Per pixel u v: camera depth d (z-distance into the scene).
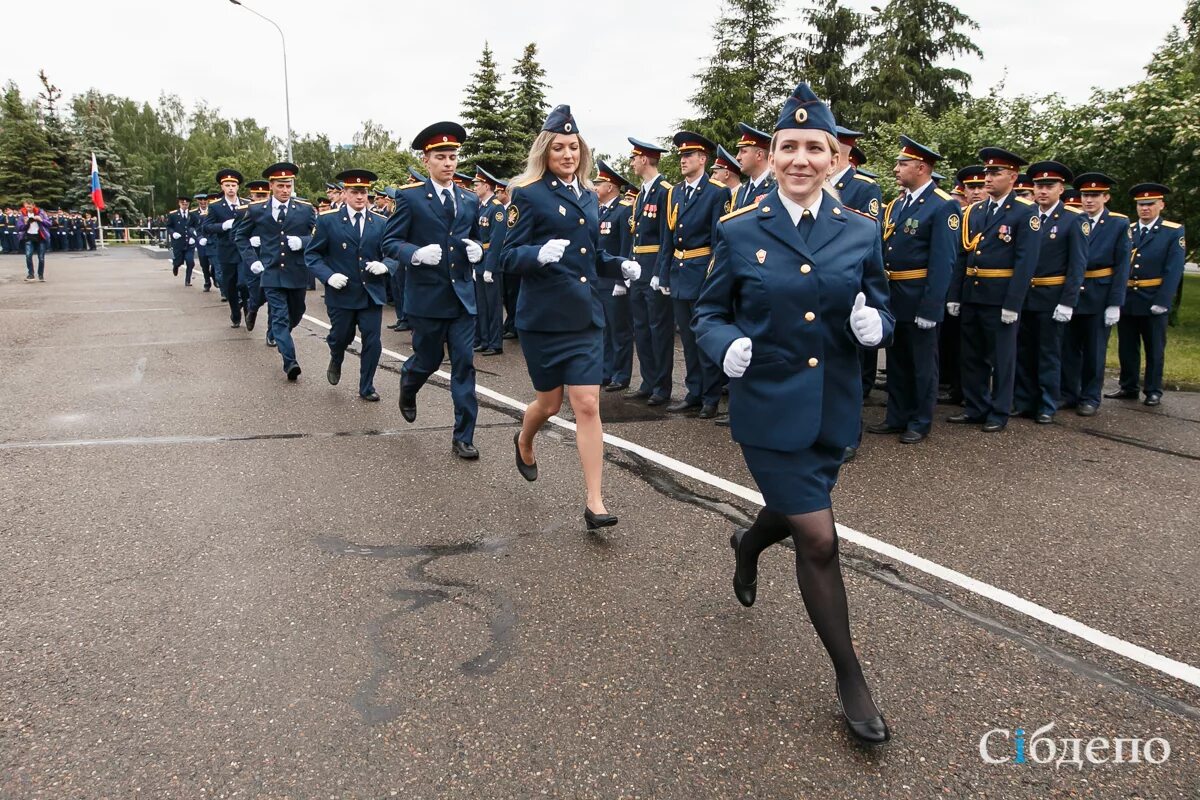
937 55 32.28
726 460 5.30
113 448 5.44
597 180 8.62
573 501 4.49
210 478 4.83
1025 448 5.74
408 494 4.57
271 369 8.33
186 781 2.26
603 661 2.88
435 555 3.76
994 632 3.10
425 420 6.28
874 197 5.82
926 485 4.86
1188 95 11.66
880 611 3.26
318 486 4.70
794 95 2.54
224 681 2.74
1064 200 7.87
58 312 13.23
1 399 6.89
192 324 11.79
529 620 3.16
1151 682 2.78
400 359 9.03
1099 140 12.18
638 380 8.37
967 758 2.38
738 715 2.58
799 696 2.68
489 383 7.84
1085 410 6.92
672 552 3.82
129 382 7.62
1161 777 2.30
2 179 48.91
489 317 9.60
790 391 2.52
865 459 5.44
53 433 5.81
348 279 6.68
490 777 2.28
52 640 3.00
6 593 3.36
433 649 2.95
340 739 2.44
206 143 82.44
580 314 4.09
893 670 2.84
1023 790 2.25
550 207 4.11
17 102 50.06
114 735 2.46
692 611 3.25
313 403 6.79
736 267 2.59
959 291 6.52
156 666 2.83
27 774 2.28
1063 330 7.25
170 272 23.06
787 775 2.30
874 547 3.90
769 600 3.35
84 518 4.18
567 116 4.16
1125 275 6.80
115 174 56.62
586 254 4.16
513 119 34.88
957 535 4.06
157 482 4.75
